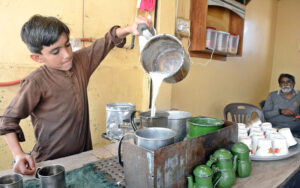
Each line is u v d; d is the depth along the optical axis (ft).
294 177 3.73
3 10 4.88
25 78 3.74
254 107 8.45
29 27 3.41
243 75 11.95
